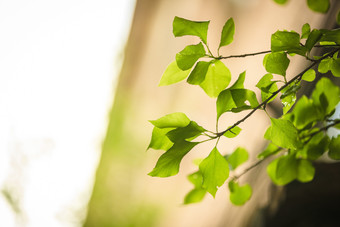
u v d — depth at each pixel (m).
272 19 1.43
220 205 2.17
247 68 1.56
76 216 3.05
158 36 1.90
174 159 0.70
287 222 1.85
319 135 0.79
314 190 1.60
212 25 1.66
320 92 0.80
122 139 2.39
